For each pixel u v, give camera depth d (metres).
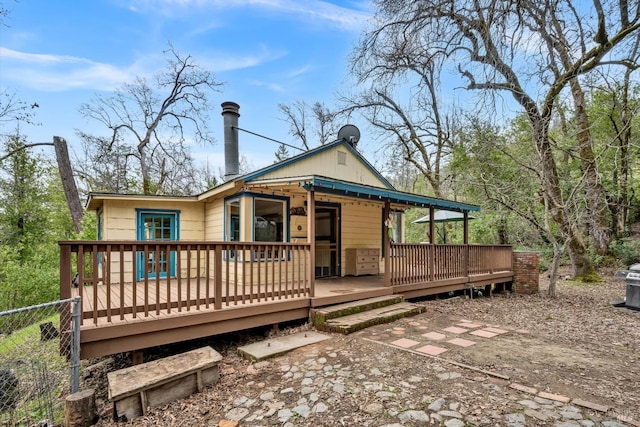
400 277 7.54
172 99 19.92
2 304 10.01
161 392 3.23
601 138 13.37
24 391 3.96
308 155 8.70
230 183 7.07
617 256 14.48
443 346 4.59
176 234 9.02
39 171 19.59
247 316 5.05
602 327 6.11
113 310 4.00
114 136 19.53
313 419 2.84
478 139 12.93
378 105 18.56
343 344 4.70
